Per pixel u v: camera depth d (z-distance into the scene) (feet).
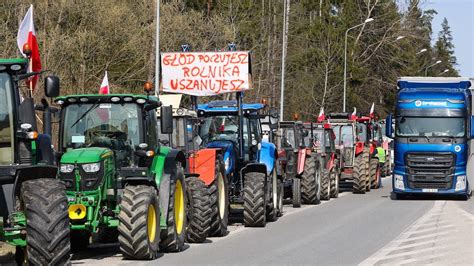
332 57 229.66
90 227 46.62
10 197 38.88
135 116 50.88
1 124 39.70
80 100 51.11
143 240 47.03
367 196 112.47
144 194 47.75
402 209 87.30
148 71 129.90
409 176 102.37
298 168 92.48
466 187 101.76
